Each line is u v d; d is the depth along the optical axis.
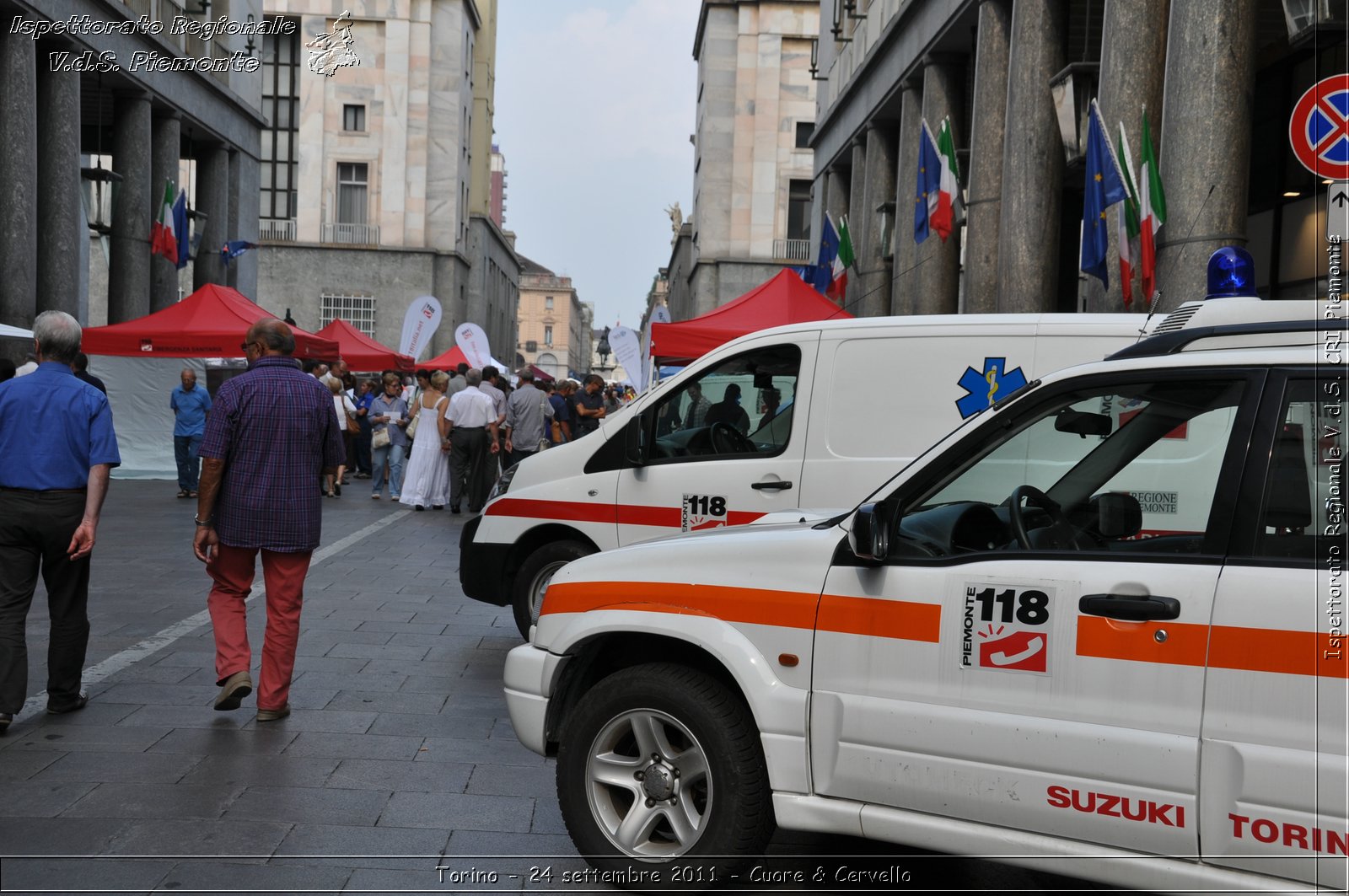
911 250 22.56
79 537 5.83
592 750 4.19
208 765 5.36
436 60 53.56
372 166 52.34
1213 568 3.25
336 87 52.09
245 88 36.09
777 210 53.88
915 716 3.60
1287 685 3.08
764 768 3.96
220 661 6.12
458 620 9.16
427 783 5.24
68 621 6.08
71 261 24.30
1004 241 15.94
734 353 7.45
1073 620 3.39
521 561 8.30
